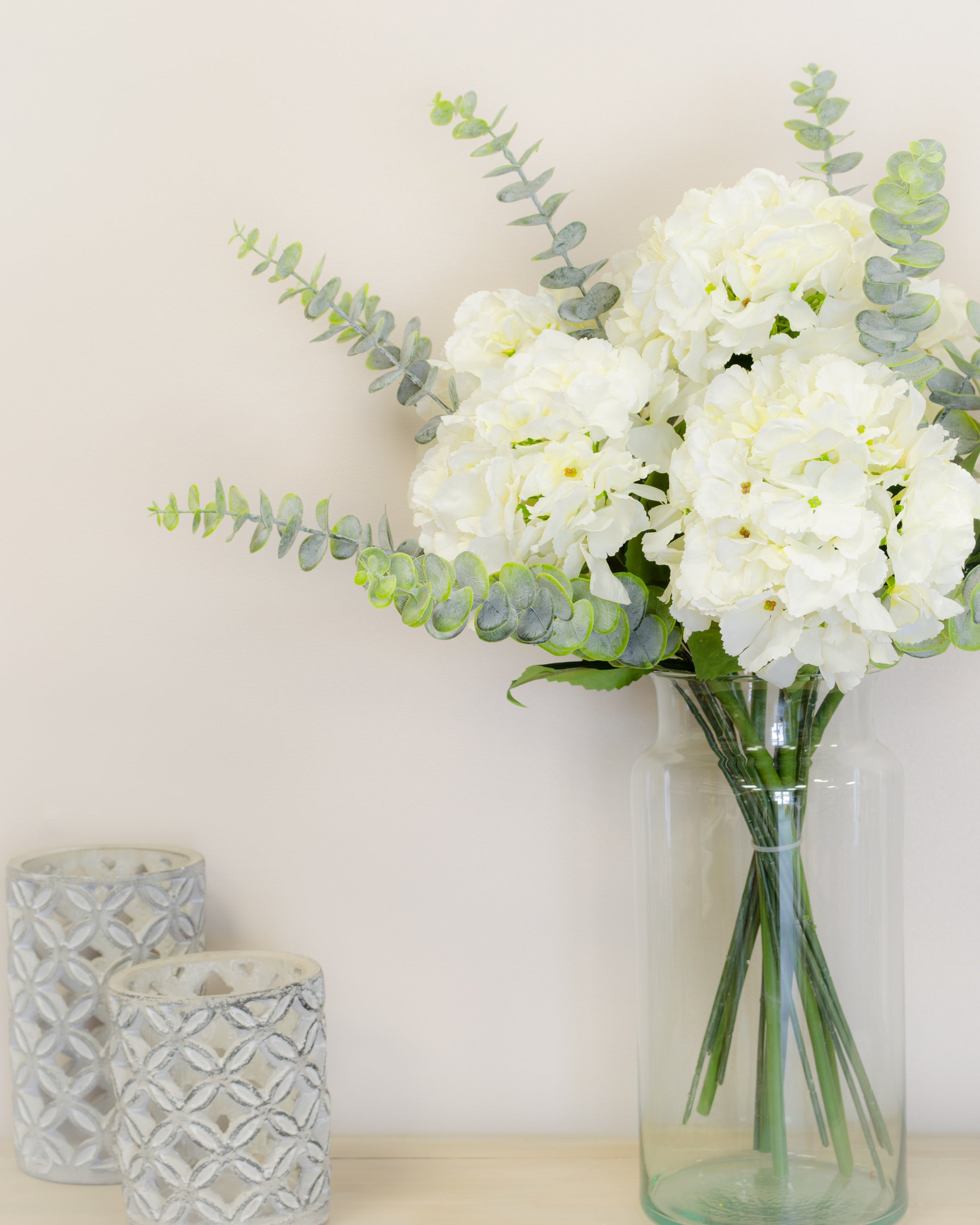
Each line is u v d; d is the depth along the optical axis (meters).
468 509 0.65
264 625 0.93
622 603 0.62
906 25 0.89
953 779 0.89
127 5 0.92
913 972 0.90
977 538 0.66
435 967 0.92
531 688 0.91
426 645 0.92
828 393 0.59
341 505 0.92
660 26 0.90
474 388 0.75
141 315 0.93
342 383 0.92
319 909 0.93
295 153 0.92
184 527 0.93
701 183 0.90
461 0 0.91
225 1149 0.69
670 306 0.64
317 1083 0.72
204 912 0.87
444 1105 0.92
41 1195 0.81
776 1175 0.71
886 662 0.61
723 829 0.72
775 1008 0.71
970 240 0.89
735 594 0.58
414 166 0.91
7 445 0.93
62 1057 0.82
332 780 0.92
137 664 0.93
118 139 0.92
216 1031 0.70
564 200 0.89
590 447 0.62
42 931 0.81
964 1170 0.82
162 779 0.93
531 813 0.92
